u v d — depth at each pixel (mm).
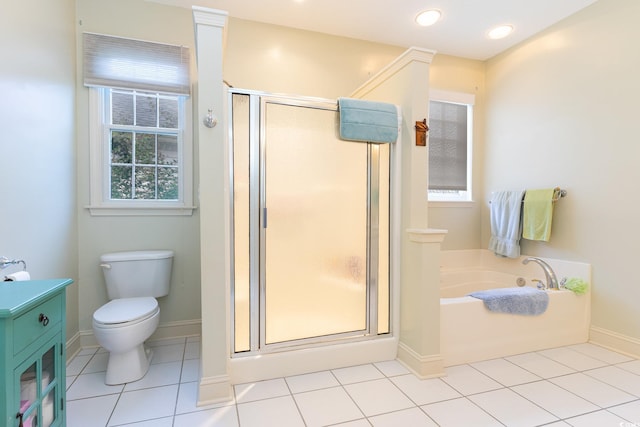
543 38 2789
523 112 2971
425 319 1930
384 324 2184
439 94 3211
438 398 1699
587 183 2471
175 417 1532
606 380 1889
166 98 2482
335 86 2848
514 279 3010
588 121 2459
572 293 2410
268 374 1884
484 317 2154
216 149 1659
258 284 1877
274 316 1923
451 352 2072
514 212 2926
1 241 1423
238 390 1770
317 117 1997
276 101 1907
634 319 2205
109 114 2371
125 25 2332
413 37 2898
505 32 2818
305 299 1986
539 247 2842
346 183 2070
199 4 2406
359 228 2105
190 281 2531
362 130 2020
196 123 2504
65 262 2068
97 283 2320
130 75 2312
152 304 1999
